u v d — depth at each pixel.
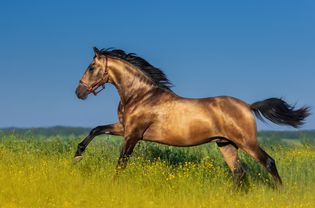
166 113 14.43
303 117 14.60
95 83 15.02
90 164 15.37
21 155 16.33
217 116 14.20
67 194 11.53
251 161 17.50
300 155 20.81
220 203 11.80
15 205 10.56
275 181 14.23
